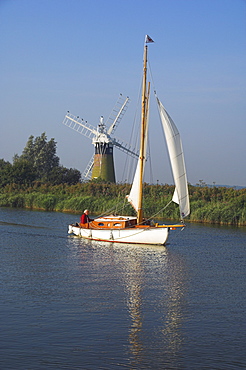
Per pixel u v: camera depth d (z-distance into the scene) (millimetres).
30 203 73500
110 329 16438
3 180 96312
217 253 32719
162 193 64125
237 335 16141
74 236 40125
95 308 18734
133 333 16141
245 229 47750
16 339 15297
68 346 14891
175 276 25000
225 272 26281
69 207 66938
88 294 20797
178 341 15516
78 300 19797
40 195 72625
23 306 18719
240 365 13820
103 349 14750
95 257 30234
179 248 34719
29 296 20203
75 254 31234
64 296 20359
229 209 53031
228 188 62000
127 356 14297
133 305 19312
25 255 30438
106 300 19922
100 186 72812
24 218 54719
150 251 33062
